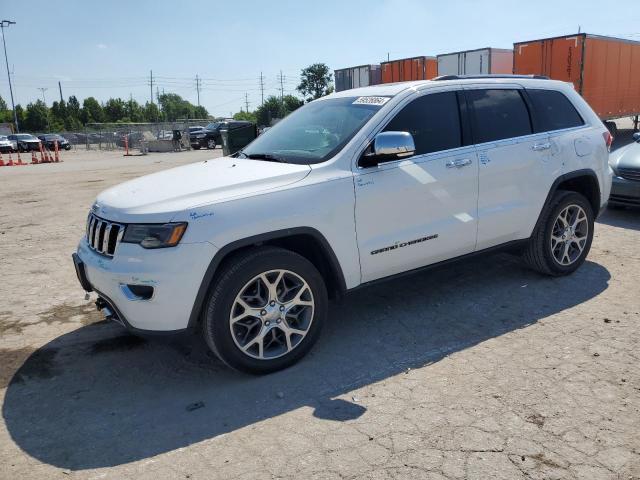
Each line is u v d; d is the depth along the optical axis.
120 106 107.25
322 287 3.86
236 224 3.44
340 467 2.74
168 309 3.35
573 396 3.28
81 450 3.00
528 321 4.40
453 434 2.96
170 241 3.31
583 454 2.76
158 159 25.77
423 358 3.87
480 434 2.95
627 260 5.85
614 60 18.05
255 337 3.62
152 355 4.14
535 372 3.59
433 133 4.37
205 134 33.69
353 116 4.27
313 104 4.98
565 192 5.19
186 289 3.35
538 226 5.05
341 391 3.48
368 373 3.69
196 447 2.97
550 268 5.21
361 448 2.88
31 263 6.68
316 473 2.70
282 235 3.61
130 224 3.42
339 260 3.88
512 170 4.72
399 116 4.22
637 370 3.56
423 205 4.23
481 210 4.59
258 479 2.68
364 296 5.09
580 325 4.28
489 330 4.27
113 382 3.76
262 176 3.72
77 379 3.82
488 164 4.56
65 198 11.93
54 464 2.88
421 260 4.33
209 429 3.14
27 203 11.41
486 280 5.36
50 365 4.04
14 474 2.80
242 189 3.59
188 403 3.44
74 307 5.19
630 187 7.46
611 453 2.76
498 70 19.02
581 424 3.00
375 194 3.97
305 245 3.93
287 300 3.74
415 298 4.99
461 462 2.73
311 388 3.54
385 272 4.17
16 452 3.00
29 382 3.79
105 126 49.75
